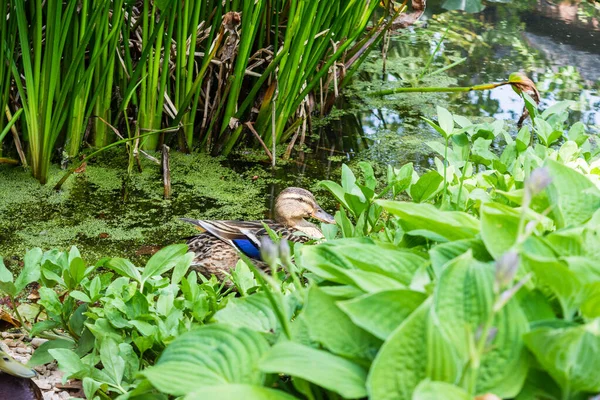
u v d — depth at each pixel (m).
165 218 5.12
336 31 6.45
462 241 1.83
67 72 5.14
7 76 5.12
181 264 3.27
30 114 5.23
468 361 1.41
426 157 6.31
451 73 7.98
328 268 1.79
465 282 1.56
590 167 3.63
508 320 1.52
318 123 6.85
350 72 7.07
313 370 1.51
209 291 3.25
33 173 5.44
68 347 3.23
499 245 1.75
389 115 7.08
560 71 8.03
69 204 5.18
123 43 5.89
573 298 1.59
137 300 3.06
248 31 5.55
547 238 1.82
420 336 1.47
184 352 1.76
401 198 5.51
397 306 1.59
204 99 6.25
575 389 1.47
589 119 6.82
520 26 9.25
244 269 3.37
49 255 3.38
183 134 6.01
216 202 5.41
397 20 7.09
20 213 5.00
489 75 7.93
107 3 5.02
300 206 5.11
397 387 1.46
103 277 3.31
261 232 4.84
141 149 5.98
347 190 3.69
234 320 2.00
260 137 6.12
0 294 3.98
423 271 1.76
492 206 2.03
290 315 2.02
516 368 1.50
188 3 5.46
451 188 3.63
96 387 2.63
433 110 7.21
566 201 2.03
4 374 2.74
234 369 1.70
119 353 2.87
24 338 3.54
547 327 1.52
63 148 5.59
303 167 6.06
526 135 4.11
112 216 5.08
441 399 1.32
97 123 5.84
